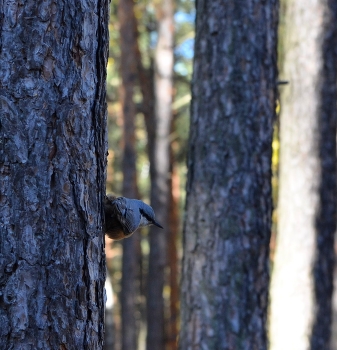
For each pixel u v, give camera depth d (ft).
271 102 22.91
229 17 22.79
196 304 22.22
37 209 9.82
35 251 9.78
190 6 67.77
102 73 10.91
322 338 30.86
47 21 10.03
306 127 31.68
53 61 10.07
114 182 75.20
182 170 80.02
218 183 22.29
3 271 9.61
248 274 21.99
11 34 9.86
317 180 31.48
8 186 9.71
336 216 31.83
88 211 10.38
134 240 54.34
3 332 9.55
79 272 10.20
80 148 10.30
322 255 31.30
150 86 62.13
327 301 31.19
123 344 52.95
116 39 62.23
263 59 22.80
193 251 22.47
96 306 10.56
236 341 21.76
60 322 9.91
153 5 53.36
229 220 22.13
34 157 9.85
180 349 22.49
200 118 22.84
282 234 31.68
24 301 9.67
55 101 10.08
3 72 9.83
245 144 22.33
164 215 53.16
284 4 32.60
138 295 75.87
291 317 30.89
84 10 10.44
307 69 31.91
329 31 32.12
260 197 22.38
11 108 9.79
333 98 32.01
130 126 52.16
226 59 22.65
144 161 79.56
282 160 32.07
